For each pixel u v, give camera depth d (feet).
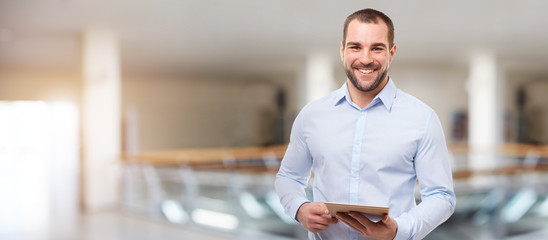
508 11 22.04
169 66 41.93
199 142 58.03
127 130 54.39
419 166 5.04
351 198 5.13
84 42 26.40
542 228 17.60
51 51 32.73
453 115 46.42
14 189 35.55
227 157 23.86
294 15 22.66
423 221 4.73
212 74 49.49
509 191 16.81
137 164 24.11
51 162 58.29
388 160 5.03
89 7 20.93
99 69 26.71
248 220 17.75
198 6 20.95
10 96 48.49
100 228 21.43
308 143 5.47
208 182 19.77
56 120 53.83
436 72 45.47
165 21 23.65
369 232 4.51
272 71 45.68
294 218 5.40
